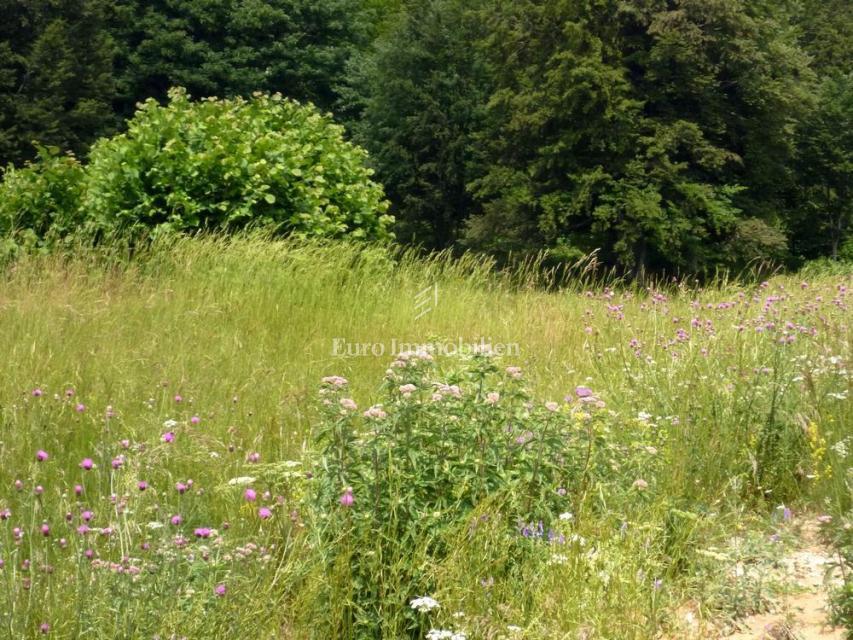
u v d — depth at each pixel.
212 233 10.89
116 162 11.18
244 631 3.05
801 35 31.59
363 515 3.51
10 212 11.09
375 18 42.66
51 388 5.98
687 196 21.80
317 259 10.23
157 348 7.08
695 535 4.12
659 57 21.78
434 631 3.14
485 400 3.92
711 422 5.07
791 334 6.00
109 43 30.34
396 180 32.59
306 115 13.02
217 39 34.22
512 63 24.95
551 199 22.78
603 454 4.22
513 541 3.65
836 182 28.98
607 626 3.25
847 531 3.92
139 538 3.63
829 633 3.46
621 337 7.15
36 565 3.37
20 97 28.12
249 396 6.09
